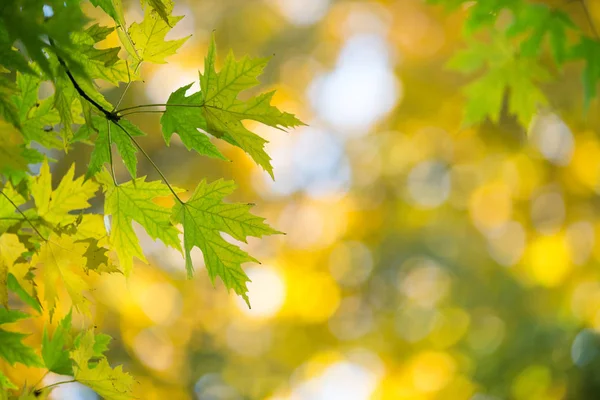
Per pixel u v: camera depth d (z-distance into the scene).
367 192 8.95
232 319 7.18
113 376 1.43
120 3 1.37
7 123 1.15
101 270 1.38
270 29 8.40
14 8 1.09
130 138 1.38
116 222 1.42
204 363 6.69
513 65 3.49
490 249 8.34
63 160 5.03
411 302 8.79
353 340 8.50
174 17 1.39
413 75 8.15
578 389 5.82
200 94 1.35
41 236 1.35
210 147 1.39
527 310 7.39
